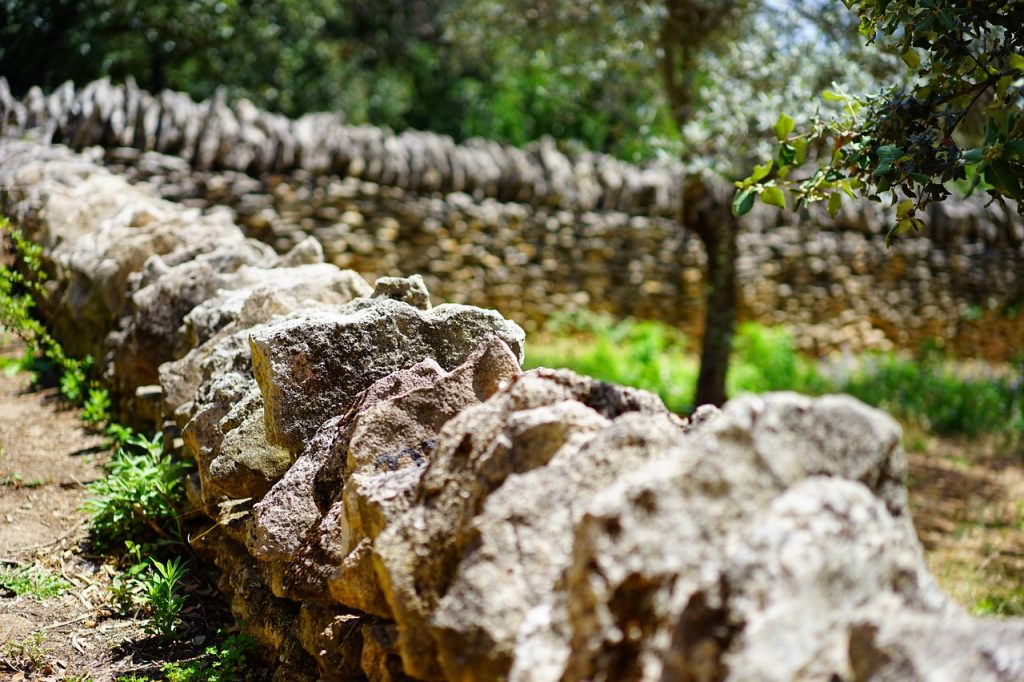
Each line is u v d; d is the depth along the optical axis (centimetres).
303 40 1301
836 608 133
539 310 992
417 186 920
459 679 170
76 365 512
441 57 1448
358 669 225
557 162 1000
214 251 468
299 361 269
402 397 236
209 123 835
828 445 154
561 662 156
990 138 270
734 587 131
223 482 296
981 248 1210
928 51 314
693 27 708
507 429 191
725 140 638
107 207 628
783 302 1092
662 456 175
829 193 320
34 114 780
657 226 1027
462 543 185
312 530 249
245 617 286
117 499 353
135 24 1134
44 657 280
